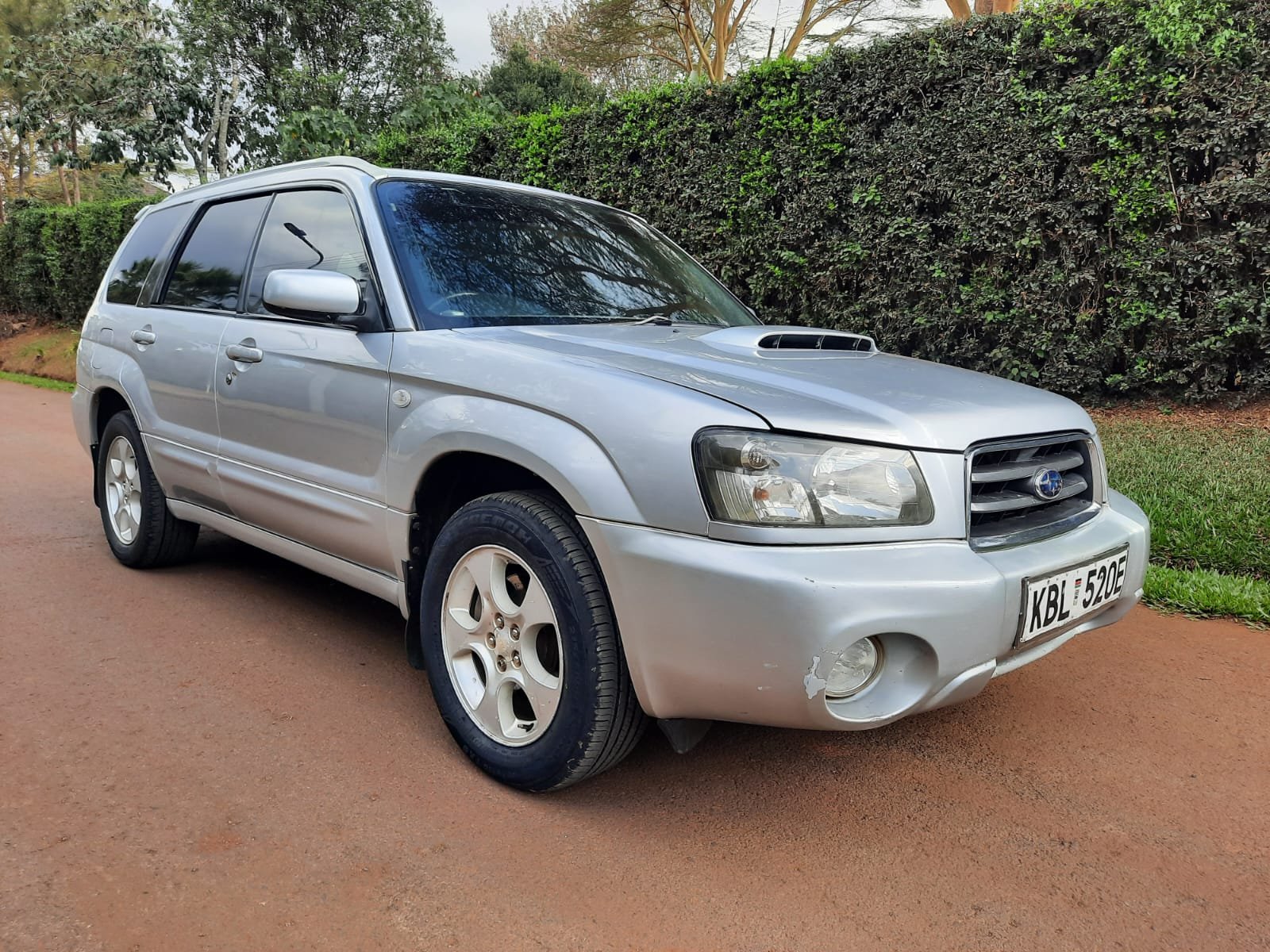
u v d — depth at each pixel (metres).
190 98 20.27
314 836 2.21
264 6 20.36
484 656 2.49
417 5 22.05
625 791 2.48
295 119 12.74
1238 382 6.51
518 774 2.38
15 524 5.14
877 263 7.20
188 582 4.18
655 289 3.46
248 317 3.42
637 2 21.61
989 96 6.51
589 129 8.89
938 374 2.64
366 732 2.77
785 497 1.99
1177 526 4.46
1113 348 6.57
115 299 4.50
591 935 1.89
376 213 3.02
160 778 2.46
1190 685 3.18
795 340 2.86
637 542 2.08
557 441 2.24
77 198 34.41
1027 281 6.64
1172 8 5.81
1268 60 5.78
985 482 2.22
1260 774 2.60
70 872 2.04
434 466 2.61
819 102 7.24
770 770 2.60
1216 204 6.01
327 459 2.97
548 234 3.39
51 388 13.24
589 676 2.20
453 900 2.00
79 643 3.40
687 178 8.16
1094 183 6.27
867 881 2.10
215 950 1.82
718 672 2.01
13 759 2.53
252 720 2.82
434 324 2.75
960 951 1.87
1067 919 1.98
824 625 1.92
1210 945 1.90
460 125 10.99
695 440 2.04
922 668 2.05
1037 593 2.18
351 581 3.04
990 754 2.71
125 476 4.31
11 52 20.89
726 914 1.97
